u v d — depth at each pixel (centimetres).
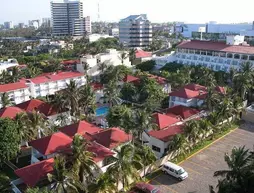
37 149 5109
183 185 4659
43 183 4166
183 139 5331
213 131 6344
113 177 4028
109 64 11994
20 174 4341
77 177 3903
